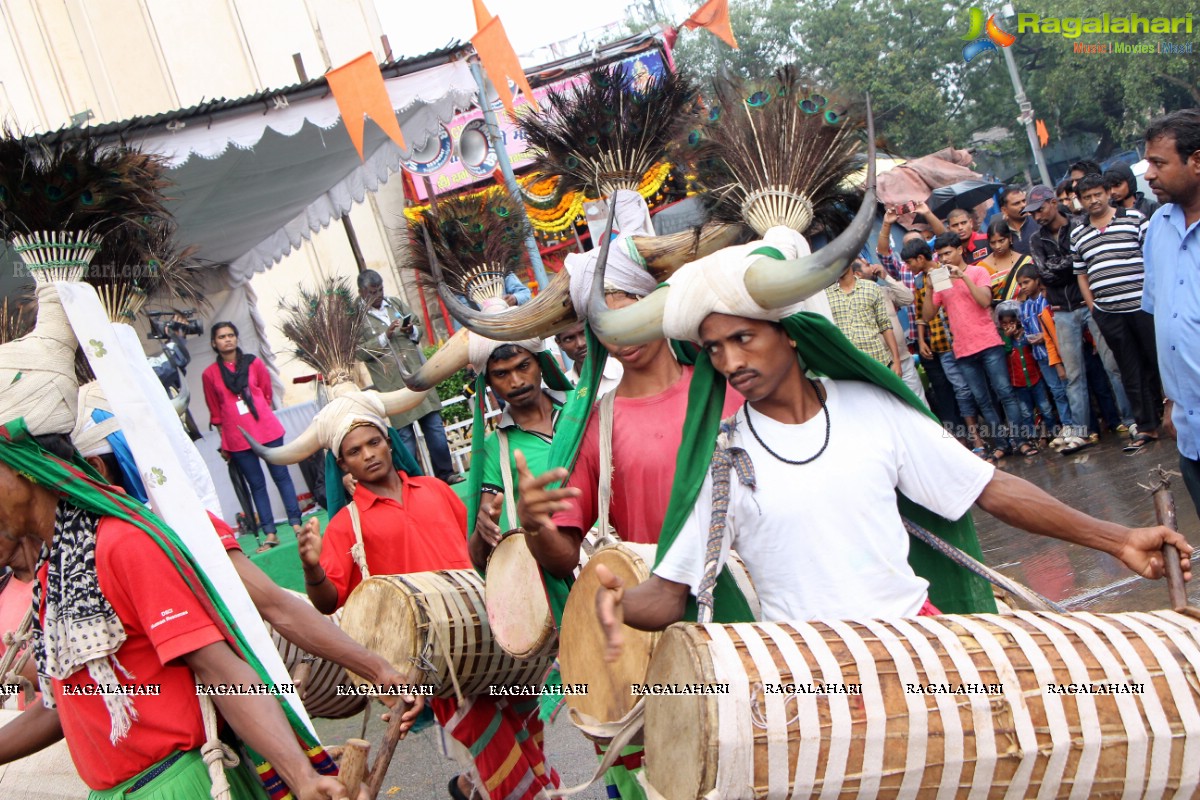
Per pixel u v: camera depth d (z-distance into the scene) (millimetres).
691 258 3900
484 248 5137
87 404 3725
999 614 2750
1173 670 2541
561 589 4023
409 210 5383
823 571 2879
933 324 10453
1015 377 10242
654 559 3178
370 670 3475
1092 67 30781
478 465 4898
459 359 4957
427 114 10516
